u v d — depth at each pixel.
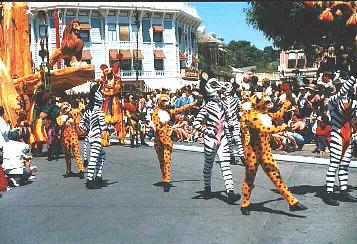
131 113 18.30
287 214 7.29
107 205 8.27
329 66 15.02
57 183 10.70
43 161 14.74
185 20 58.88
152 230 6.58
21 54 21.25
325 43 16.34
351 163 11.68
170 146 9.46
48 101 16.23
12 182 10.44
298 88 17.52
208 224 6.82
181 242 5.98
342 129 7.90
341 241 5.88
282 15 15.23
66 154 11.62
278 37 17.70
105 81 18.42
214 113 8.35
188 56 60.81
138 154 15.75
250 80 12.84
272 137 14.95
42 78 17.92
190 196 8.88
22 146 10.67
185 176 11.20
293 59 40.25
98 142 9.87
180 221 7.03
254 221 6.94
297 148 14.68
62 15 49.94
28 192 9.76
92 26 52.03
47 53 19.11
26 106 18.64
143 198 8.77
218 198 8.66
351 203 7.92
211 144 8.39
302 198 8.34
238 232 6.39
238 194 8.28
